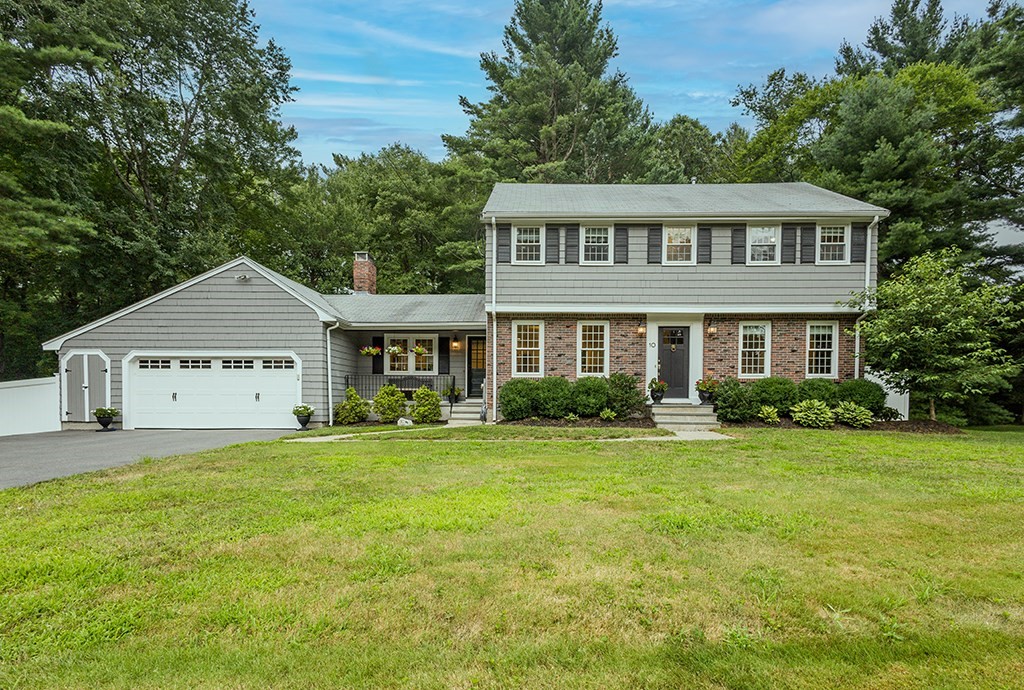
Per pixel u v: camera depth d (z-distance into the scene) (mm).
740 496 5750
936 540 4371
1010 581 3586
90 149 17281
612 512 5148
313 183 29906
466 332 17359
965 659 2676
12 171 15398
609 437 10930
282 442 10469
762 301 14297
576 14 26656
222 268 15055
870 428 12227
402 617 3090
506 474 7023
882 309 13359
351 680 2498
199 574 3719
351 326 16125
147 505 5484
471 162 27109
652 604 3242
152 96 19281
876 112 17359
